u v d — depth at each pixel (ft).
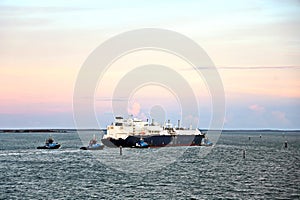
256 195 322.96
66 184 366.02
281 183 376.27
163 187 353.92
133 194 324.39
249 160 583.17
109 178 400.26
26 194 323.57
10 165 493.36
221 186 359.46
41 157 581.94
